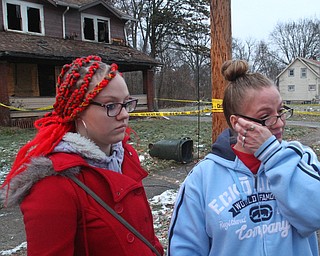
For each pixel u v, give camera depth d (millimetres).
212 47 5516
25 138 11945
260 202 1594
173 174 7012
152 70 20844
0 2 16531
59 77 1568
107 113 1470
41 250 1316
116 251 1439
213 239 1630
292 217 1509
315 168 1570
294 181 1503
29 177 1358
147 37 36500
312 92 55500
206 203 1661
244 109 1587
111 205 1475
